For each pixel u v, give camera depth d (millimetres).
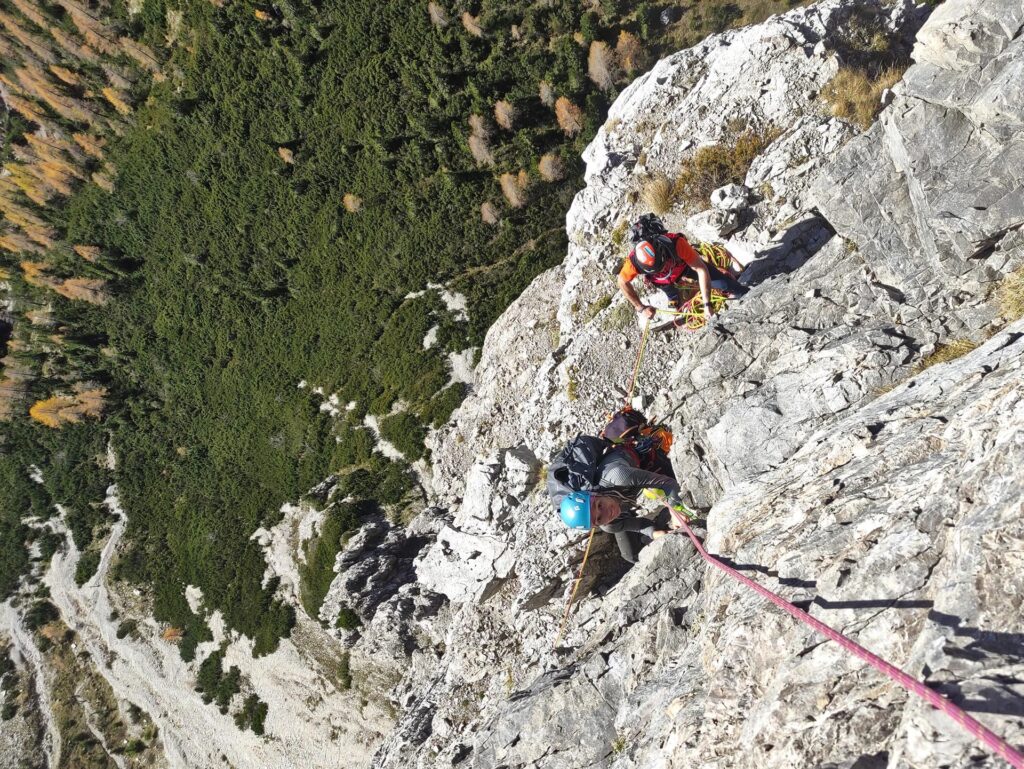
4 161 86438
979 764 2625
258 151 66625
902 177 7340
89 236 79688
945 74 6457
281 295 64375
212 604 54156
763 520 5605
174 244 73312
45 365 81500
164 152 73750
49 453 77625
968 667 2969
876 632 3682
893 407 5734
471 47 55062
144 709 56375
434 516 34125
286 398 59469
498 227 54000
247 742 43000
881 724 3279
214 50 68875
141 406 73750
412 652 24672
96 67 77688
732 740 4070
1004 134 6176
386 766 14891
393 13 58438
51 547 73250
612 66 50312
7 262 84250
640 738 5531
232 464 61812
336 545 41469
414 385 49094
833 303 7758
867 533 4379
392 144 58250
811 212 9281
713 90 12656
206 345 69438
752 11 46688
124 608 63844
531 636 12281
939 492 4086
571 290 15734
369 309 56781
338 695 37156
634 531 8508
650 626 7391
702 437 7859
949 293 6891
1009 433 3871
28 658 67125
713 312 8883
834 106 10445
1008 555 3268
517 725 8125
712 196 10531
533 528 12688
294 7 61281
